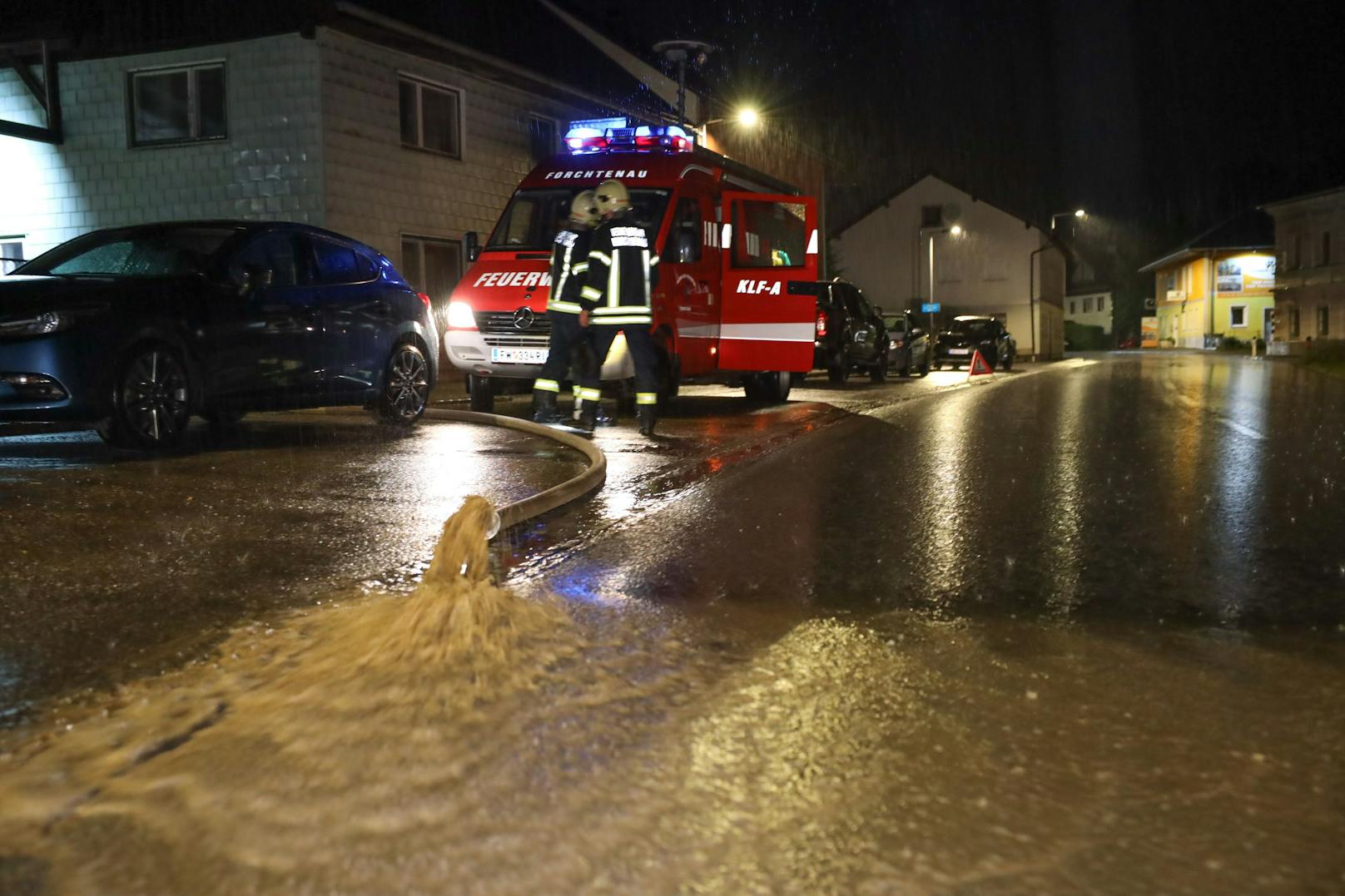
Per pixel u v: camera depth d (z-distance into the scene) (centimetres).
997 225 5475
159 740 292
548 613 400
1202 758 290
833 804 261
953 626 413
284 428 1060
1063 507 687
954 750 294
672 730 304
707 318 1296
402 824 246
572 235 1025
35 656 364
